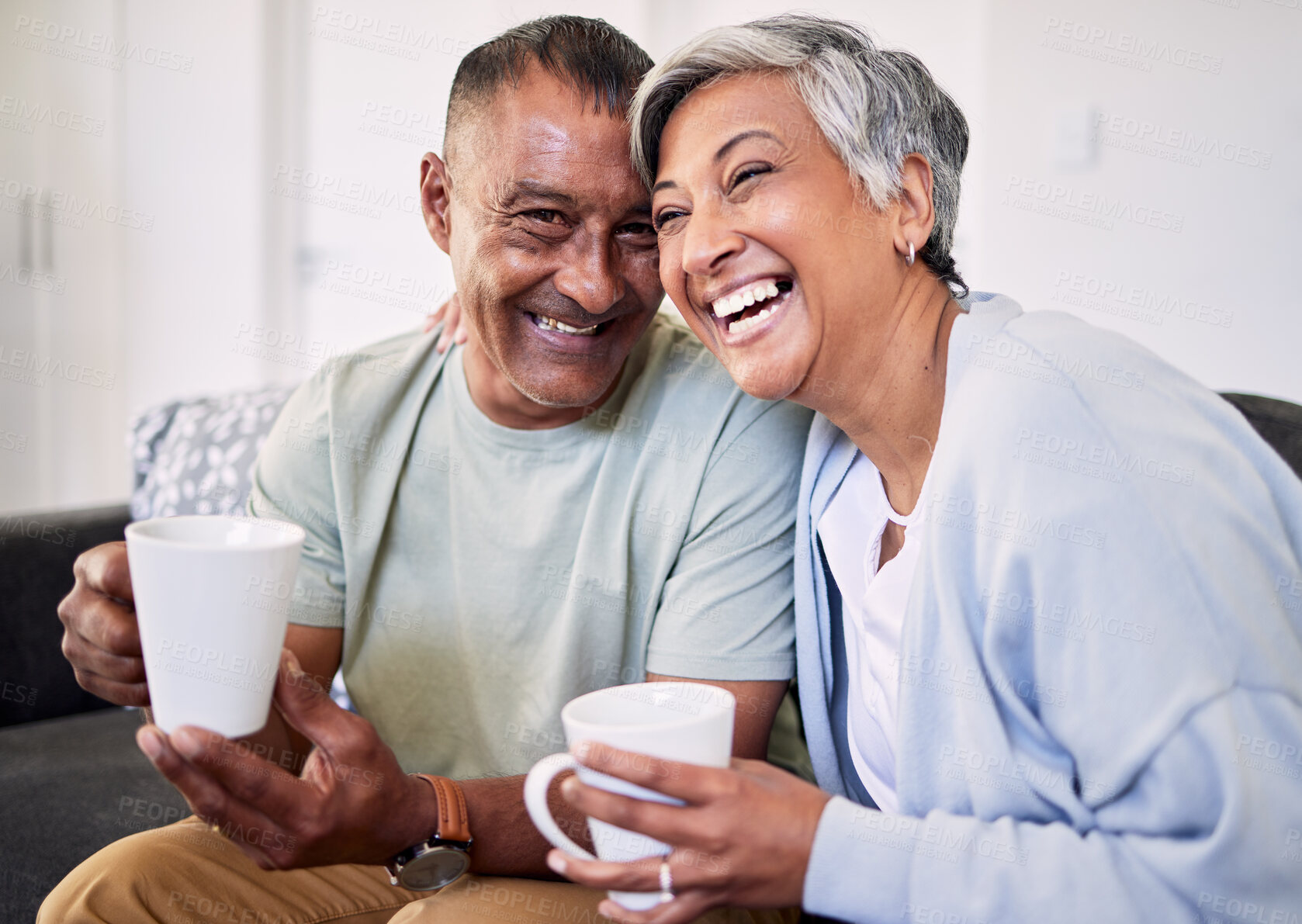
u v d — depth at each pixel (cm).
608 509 101
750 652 96
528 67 88
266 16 317
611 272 92
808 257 81
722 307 85
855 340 84
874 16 279
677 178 84
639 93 85
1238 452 75
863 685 92
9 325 315
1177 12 230
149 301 322
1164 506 70
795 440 101
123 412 326
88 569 73
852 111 80
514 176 88
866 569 91
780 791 69
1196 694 66
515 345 96
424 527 106
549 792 88
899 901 67
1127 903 66
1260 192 225
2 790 129
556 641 101
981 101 258
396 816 78
